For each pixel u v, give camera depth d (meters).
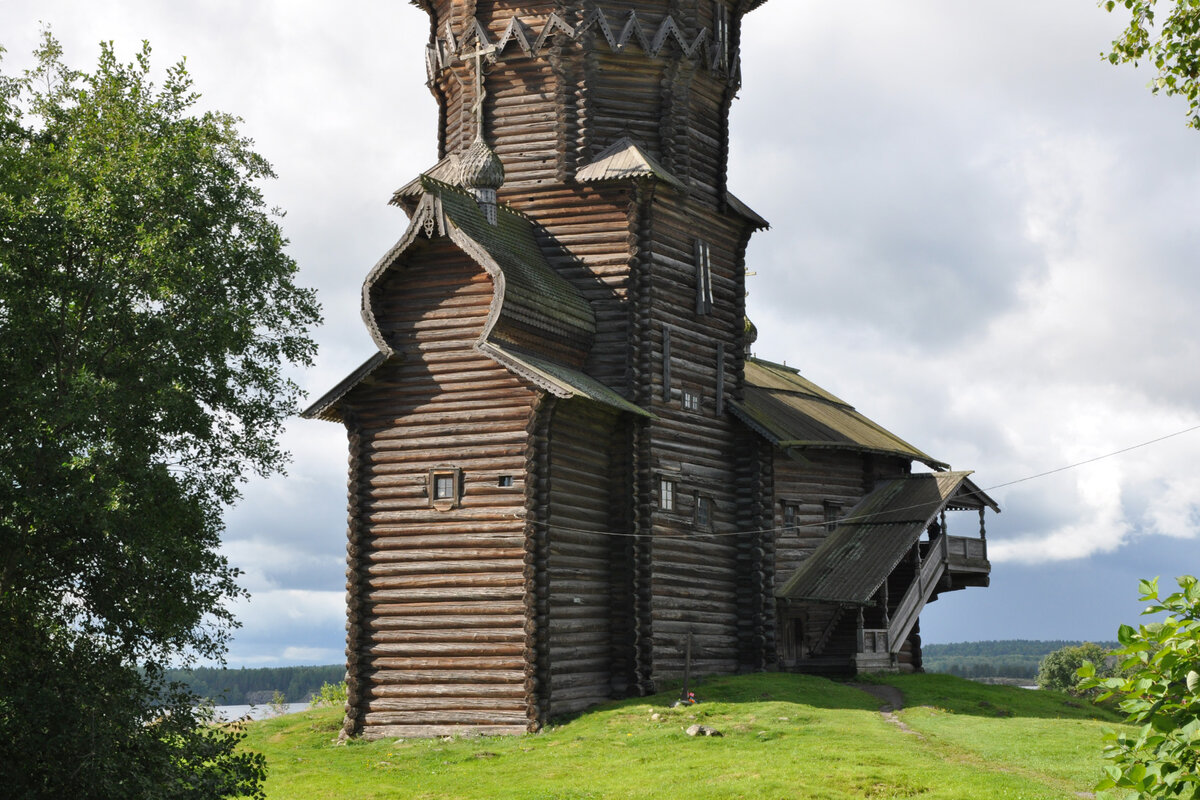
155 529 23.91
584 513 36.59
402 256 36.31
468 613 34.47
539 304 36.56
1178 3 19.66
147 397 24.17
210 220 25.84
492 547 34.47
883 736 30.52
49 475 23.28
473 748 32.25
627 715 33.81
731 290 44.06
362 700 35.19
